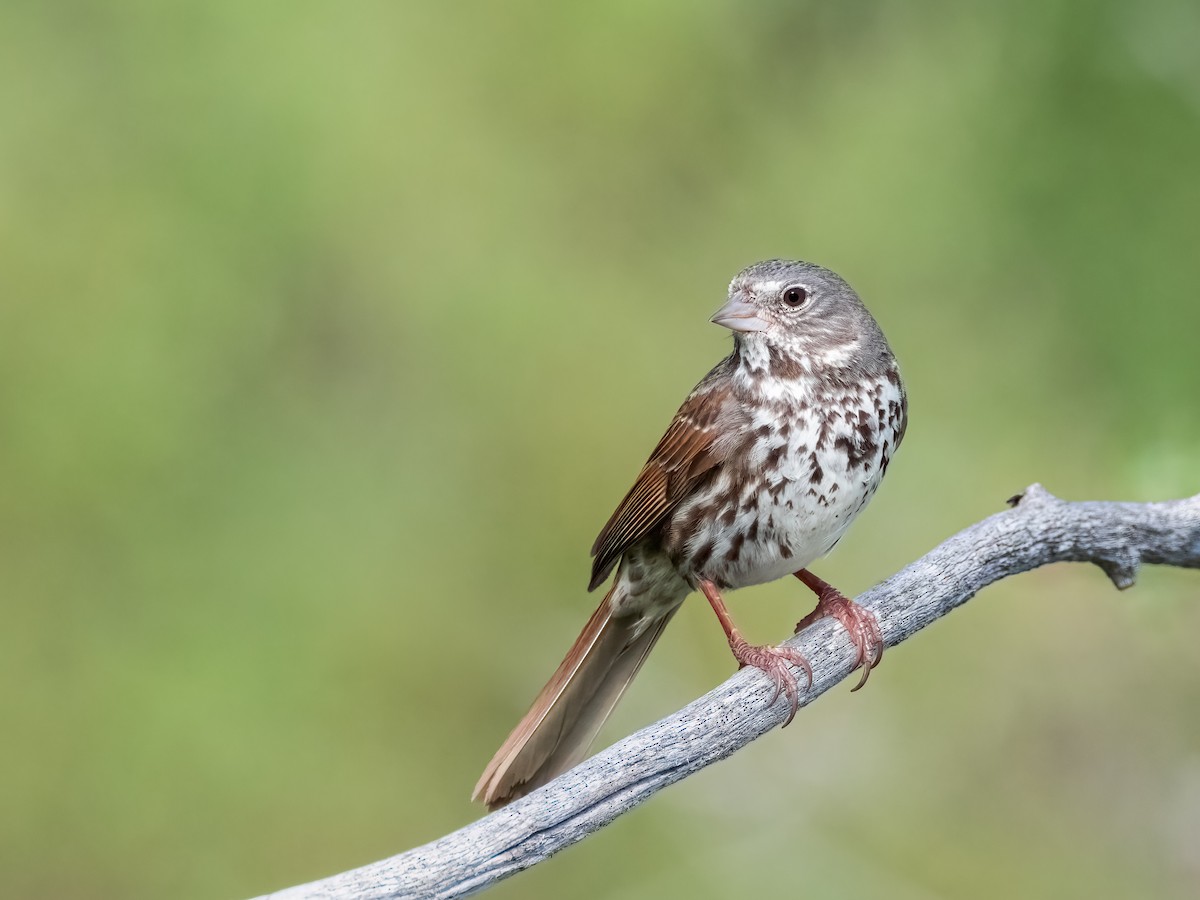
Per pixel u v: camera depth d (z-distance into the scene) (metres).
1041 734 12.13
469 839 6.43
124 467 13.41
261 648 12.97
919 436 12.99
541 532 13.71
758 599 12.96
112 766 12.34
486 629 13.26
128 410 13.50
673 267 14.72
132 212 14.18
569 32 14.91
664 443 8.45
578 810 6.62
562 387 14.23
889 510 12.98
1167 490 9.26
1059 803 11.87
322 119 14.70
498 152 15.09
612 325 14.48
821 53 14.13
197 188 14.40
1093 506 8.00
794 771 12.10
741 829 11.80
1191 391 9.85
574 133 15.25
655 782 6.86
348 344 14.41
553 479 13.91
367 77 14.90
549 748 8.33
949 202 12.25
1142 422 9.91
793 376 8.19
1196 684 12.11
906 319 13.20
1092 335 10.48
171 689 12.58
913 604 7.71
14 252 13.83
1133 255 10.23
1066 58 10.29
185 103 14.66
